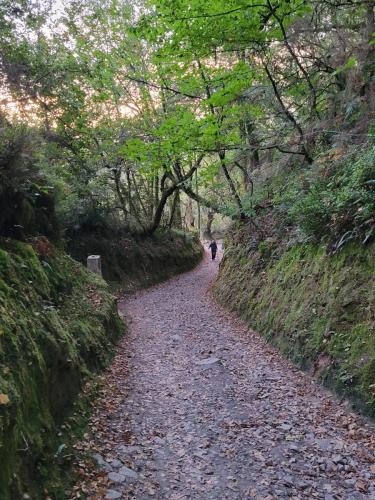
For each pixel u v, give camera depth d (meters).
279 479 4.16
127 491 3.88
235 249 14.79
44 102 13.05
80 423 4.86
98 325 7.87
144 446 4.79
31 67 12.13
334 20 9.80
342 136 8.99
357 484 4.01
